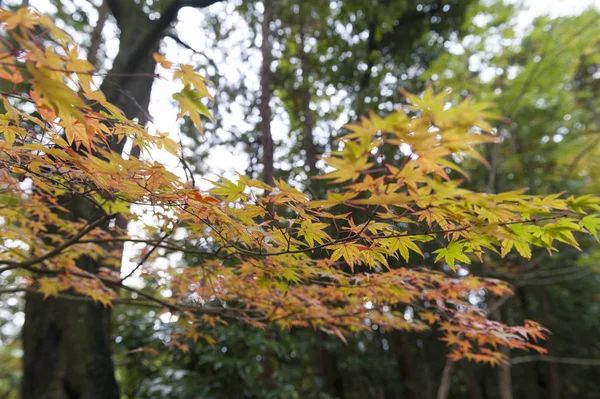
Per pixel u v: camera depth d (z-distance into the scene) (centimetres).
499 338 233
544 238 129
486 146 688
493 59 754
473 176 681
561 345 986
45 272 245
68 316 367
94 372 360
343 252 160
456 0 715
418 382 873
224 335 425
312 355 738
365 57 680
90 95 112
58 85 88
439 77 744
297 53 677
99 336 383
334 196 104
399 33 737
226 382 447
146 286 435
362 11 647
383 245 154
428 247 494
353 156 85
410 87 680
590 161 780
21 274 301
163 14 413
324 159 89
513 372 1059
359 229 141
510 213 111
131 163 123
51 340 357
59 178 184
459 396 1054
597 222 119
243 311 268
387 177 97
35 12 93
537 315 884
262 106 484
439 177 93
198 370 475
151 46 433
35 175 161
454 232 134
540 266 768
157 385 446
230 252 202
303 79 629
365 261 170
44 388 340
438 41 800
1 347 884
